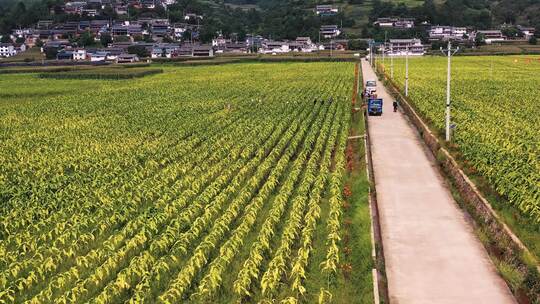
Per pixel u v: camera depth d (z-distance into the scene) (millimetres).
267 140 47781
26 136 54188
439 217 28719
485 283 21516
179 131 53062
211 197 33094
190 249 26422
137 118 61969
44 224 29672
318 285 22797
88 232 29078
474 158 36062
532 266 21797
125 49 194500
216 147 46500
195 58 174500
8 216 30172
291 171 37562
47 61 173000
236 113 64375
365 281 22375
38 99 88125
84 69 141375
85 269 24781
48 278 24297
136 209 32062
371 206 31250
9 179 39656
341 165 37875
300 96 79375
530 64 135000
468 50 182875
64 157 43438
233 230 27797
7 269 24062
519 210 28172
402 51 194625
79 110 70750
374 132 52625
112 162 41781
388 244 25328
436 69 121938
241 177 37156
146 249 26688
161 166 42344
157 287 23047
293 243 26250
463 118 51281
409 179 36031
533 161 35562
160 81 111250
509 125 48500
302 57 170375
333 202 29750
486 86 83188
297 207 29375
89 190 35375
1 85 108875
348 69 131125
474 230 26891
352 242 26344
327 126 52062
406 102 68250
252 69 137625
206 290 21469
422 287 21312
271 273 21781
